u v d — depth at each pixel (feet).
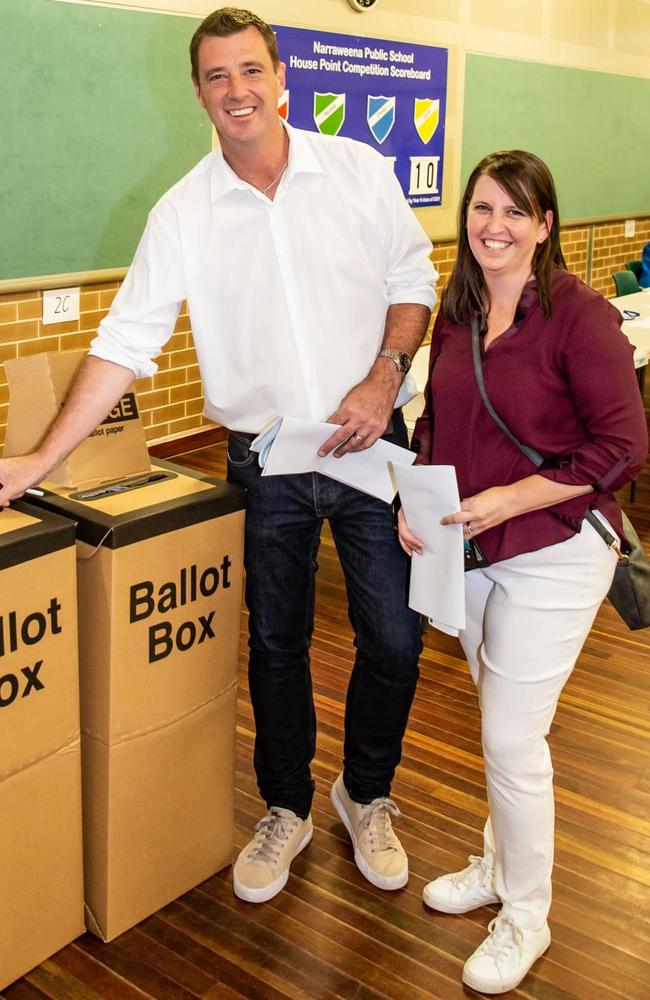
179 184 6.51
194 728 6.95
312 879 7.52
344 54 19.07
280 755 7.43
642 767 9.03
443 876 7.29
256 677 7.27
